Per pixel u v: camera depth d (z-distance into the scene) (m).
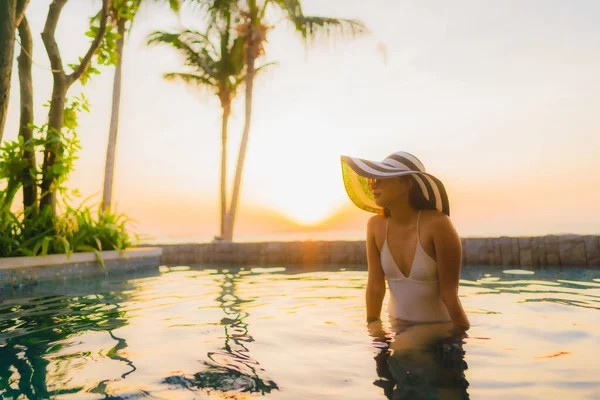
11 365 1.74
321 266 6.55
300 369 1.58
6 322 2.69
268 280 4.70
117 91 10.14
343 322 2.33
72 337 2.21
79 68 6.26
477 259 5.97
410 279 2.27
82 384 1.49
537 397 1.25
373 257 2.48
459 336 1.93
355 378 1.47
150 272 6.03
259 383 1.45
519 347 1.74
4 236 5.26
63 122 6.26
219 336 2.12
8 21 4.25
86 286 4.48
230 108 15.64
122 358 1.79
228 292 3.77
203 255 8.00
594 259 5.33
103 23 6.26
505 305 2.69
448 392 1.32
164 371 1.60
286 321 2.41
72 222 6.12
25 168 5.85
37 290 4.29
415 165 2.30
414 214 2.28
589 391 1.28
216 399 1.32
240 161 13.37
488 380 1.40
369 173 2.19
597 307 2.56
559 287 3.51
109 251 6.16
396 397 1.30
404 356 1.68
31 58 5.67
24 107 6.02
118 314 2.82
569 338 1.86
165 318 2.63
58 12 6.13
